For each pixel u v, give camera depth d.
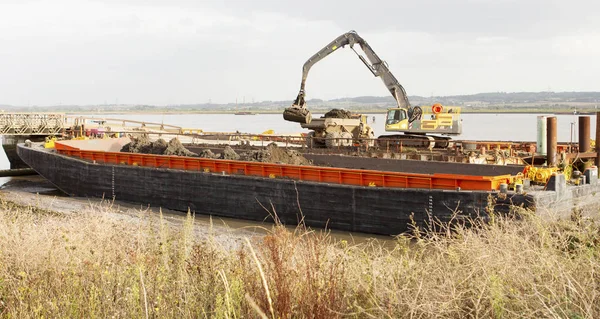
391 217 18.28
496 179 16.88
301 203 20.30
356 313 5.99
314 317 5.93
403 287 6.46
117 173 26.77
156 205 25.06
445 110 34.28
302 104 37.38
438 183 17.70
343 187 19.27
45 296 7.14
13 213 13.33
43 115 43.28
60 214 17.69
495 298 6.04
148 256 8.34
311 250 7.34
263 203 21.31
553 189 16.48
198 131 48.97
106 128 44.34
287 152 27.11
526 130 111.94
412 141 33.47
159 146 30.02
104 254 8.70
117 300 6.88
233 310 6.03
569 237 9.00
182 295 7.15
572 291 6.28
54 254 8.52
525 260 7.39
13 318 6.55
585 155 19.62
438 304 6.27
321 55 37.28
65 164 29.72
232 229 18.70
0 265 7.90
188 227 10.66
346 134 36.62
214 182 22.81
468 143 29.89
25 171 38.00
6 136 41.81
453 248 7.74
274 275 6.49
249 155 25.73
